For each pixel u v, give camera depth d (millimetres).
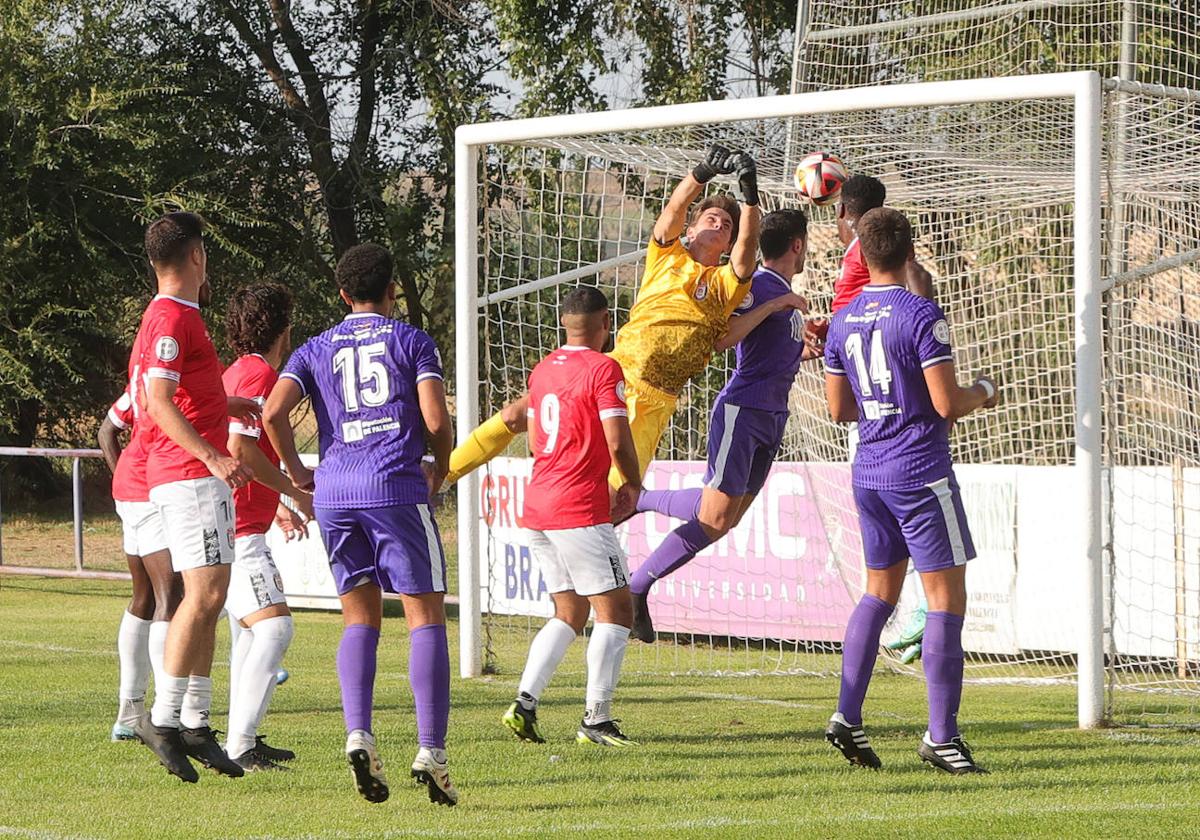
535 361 32438
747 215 16938
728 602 26344
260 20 64062
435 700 12375
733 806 12594
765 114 19234
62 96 54969
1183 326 23859
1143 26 30625
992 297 27766
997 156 21719
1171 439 23109
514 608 27344
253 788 13539
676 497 19297
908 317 13914
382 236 65562
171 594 15367
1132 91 17797
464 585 22484
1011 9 28375
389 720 17656
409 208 61875
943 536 14070
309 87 65125
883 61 31344
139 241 57688
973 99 17797
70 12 56031
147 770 14383
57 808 12547
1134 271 20422
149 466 14133
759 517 26047
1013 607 24422
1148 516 22641
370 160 64812
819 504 25359
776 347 18609
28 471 56750
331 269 64750
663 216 17516
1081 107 17016
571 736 16672
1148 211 24156
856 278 16609
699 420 34531
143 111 57219
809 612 25438
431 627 12602
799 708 19344
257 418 14703
